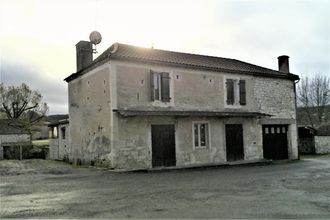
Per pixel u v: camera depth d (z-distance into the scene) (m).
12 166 15.50
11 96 45.41
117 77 14.30
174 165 15.52
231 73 17.95
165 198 7.86
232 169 14.97
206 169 14.99
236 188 9.35
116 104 14.13
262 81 19.23
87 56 17.36
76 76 17.73
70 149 18.30
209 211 6.55
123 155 14.15
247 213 6.38
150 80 15.18
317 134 26.73
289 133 20.17
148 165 14.73
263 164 17.38
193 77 16.61
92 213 6.44
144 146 14.71
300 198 7.85
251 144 18.38
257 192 8.68
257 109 18.80
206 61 18.36
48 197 8.02
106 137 14.48
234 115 17.08
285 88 20.25
